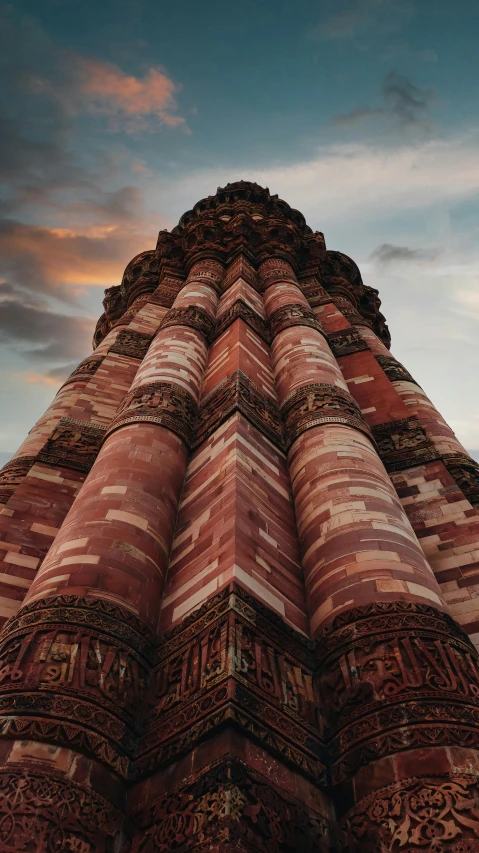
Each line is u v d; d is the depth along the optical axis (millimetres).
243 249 28219
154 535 10570
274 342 19609
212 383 16656
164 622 9320
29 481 15992
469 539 12977
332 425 13516
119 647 8422
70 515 11031
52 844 6113
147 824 6633
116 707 7734
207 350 19344
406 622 8352
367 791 6777
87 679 7766
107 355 23688
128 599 9148
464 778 6430
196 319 20391
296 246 31203
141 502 11062
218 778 6387
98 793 6816
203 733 6996
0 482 16844
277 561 10000
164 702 7953
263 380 16750
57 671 7711
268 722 7258
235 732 6906
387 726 7160
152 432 13406
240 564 9141
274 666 8086
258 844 5996
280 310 21406
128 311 29703
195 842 6020
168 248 31969
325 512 10812
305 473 12273
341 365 22656
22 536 14117
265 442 13477
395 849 6141
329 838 6676
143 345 25031
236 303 20859
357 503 10773
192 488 12312
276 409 15406
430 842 6012
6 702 7219
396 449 17047
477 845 5848
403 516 10914
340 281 31922
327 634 8711
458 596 11555
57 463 16938
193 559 10086
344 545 9898
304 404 14633
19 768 6582
